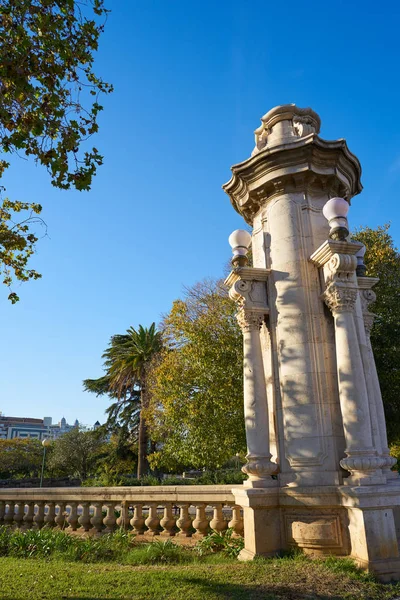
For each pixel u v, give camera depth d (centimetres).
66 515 944
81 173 666
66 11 670
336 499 645
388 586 521
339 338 695
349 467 632
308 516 656
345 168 845
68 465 4359
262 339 843
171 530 855
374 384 816
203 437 1923
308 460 692
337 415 709
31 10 628
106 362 3681
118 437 3806
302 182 824
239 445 1922
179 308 2212
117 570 600
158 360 2859
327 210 748
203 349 1986
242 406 1906
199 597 474
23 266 935
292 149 802
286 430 725
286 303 779
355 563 584
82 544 751
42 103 638
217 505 820
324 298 754
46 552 750
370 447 639
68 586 515
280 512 687
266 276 823
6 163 854
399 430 1992
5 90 621
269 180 834
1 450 4962
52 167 632
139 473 3133
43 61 646
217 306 2127
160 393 2183
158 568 619
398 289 1988
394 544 589
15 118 657
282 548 671
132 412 3591
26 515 971
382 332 1942
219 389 1925
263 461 720
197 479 2278
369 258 2036
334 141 805
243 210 923
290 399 731
